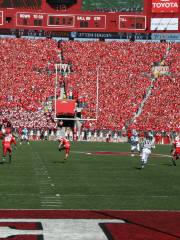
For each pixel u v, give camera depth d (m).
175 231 10.19
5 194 15.04
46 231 10.05
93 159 29.47
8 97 56.47
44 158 29.25
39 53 65.50
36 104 55.81
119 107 56.22
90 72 62.47
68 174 21.16
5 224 10.66
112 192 15.84
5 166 24.14
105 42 68.25
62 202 13.75
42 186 17.08
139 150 33.94
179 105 56.16
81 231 10.11
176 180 19.55
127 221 11.16
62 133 52.47
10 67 62.22
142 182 18.72
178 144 26.64
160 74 62.56
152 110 55.53
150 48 67.06
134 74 62.31
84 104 56.62
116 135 52.31
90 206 13.16
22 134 46.81
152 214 12.04
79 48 66.81
